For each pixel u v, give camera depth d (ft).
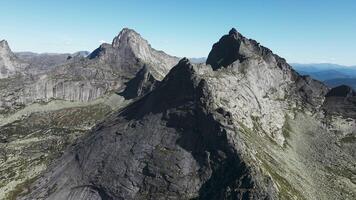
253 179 563.89
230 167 597.11
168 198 591.37
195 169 615.57
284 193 589.32
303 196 627.46
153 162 646.33
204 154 627.46
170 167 627.05
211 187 585.63
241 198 546.67
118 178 654.12
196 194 586.04
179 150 648.38
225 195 558.56
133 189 628.28
